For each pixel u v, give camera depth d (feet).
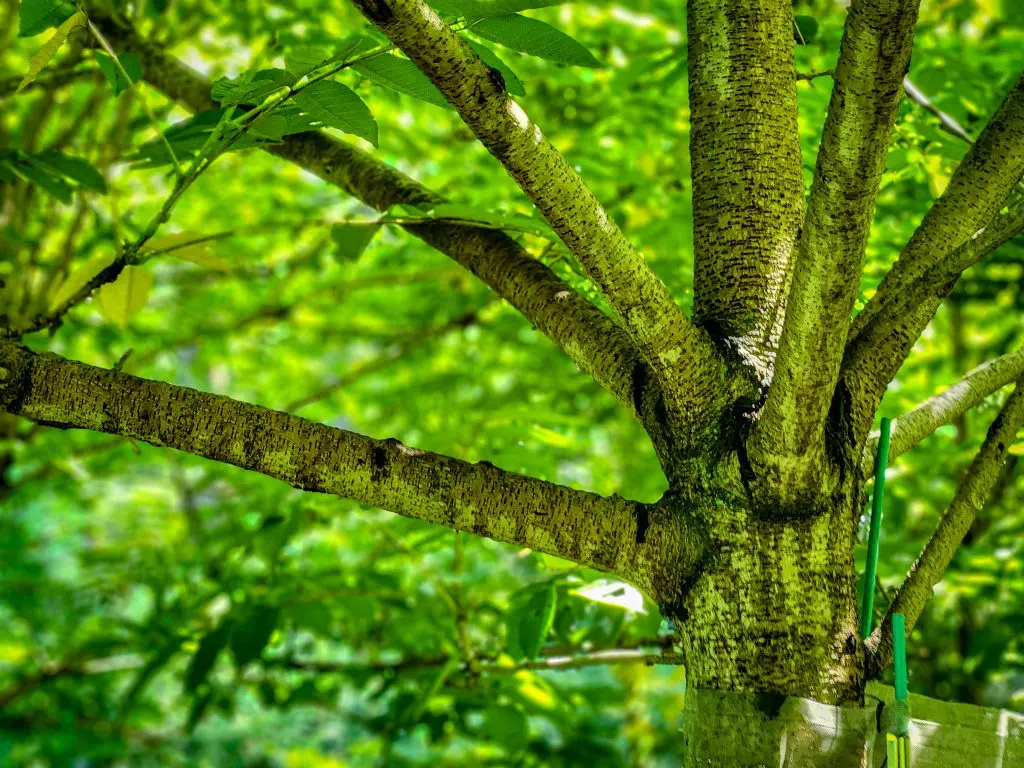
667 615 7.70
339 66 7.70
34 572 19.74
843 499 7.62
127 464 18.21
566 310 8.26
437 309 20.02
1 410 7.66
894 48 6.91
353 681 11.25
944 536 7.83
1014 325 14.26
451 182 14.92
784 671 7.49
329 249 17.28
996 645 11.23
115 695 18.94
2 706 15.30
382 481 7.69
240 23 13.26
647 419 7.86
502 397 16.58
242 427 7.68
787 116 8.07
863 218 7.11
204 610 13.07
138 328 18.81
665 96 12.15
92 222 15.21
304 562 14.46
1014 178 7.93
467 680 10.20
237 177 17.16
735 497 7.58
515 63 12.79
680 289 11.37
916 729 7.57
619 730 16.44
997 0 13.67
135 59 8.54
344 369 22.95
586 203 7.36
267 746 25.27
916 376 13.83
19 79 11.34
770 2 8.15
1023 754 7.64
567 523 7.69
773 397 7.38
